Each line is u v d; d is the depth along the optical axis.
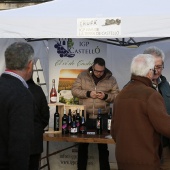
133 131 2.89
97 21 3.73
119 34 3.68
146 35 3.64
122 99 3.00
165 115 2.79
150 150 2.86
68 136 4.45
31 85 4.08
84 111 4.85
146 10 3.82
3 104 2.35
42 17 3.88
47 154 5.43
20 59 2.49
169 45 6.07
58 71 5.61
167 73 6.06
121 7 4.05
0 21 3.97
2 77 2.48
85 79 5.23
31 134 2.35
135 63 3.02
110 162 6.28
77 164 5.48
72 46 5.58
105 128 5.06
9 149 2.29
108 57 6.29
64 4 4.48
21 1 14.25
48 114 4.20
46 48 6.19
